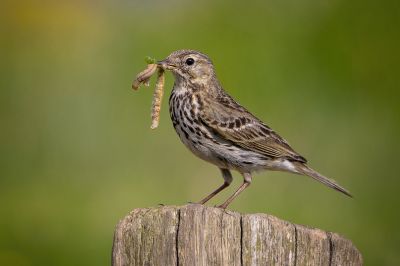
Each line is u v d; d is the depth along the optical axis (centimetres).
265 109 1562
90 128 1655
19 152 1709
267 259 743
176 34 1656
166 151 1538
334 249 764
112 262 739
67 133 1680
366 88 1619
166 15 1714
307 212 1473
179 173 1505
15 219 1559
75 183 1611
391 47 1633
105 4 1797
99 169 1602
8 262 1447
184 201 1462
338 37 1639
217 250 732
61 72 1750
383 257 1504
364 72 1622
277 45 1622
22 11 1800
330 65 1617
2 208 1583
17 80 1766
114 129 1616
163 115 1553
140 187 1526
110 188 1565
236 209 1433
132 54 1670
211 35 1631
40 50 1788
